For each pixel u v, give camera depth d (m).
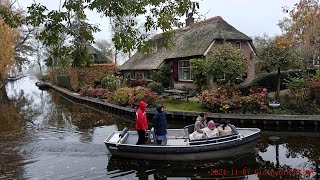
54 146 11.57
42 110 22.86
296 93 15.88
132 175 8.69
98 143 12.04
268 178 8.29
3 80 35.97
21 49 43.56
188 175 8.65
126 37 4.79
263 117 14.50
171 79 24.92
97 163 9.66
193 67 19.86
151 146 9.62
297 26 14.75
